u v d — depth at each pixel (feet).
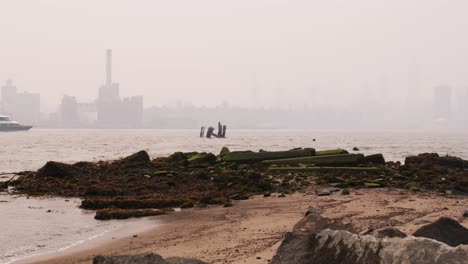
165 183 91.66
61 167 102.47
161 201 73.00
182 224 59.06
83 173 105.09
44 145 322.55
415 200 72.28
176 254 43.39
